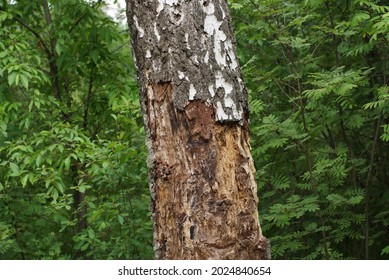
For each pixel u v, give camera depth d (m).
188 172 2.61
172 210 2.63
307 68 4.90
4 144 5.36
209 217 2.58
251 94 5.15
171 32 2.64
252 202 2.68
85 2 5.97
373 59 5.36
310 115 4.99
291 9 4.77
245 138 2.72
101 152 4.74
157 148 2.68
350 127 5.09
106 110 6.13
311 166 5.11
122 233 5.30
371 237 5.07
